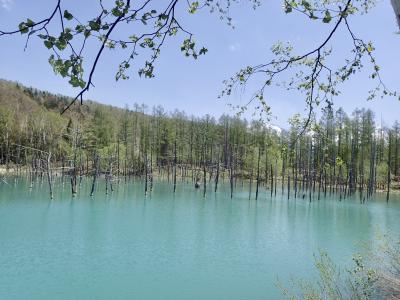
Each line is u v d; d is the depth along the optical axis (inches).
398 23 100.0
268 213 1686.8
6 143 3105.3
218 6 155.2
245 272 796.6
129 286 695.1
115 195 2123.5
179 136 3882.9
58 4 97.3
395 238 687.1
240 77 199.2
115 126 3769.7
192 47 141.6
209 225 1337.4
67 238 1042.7
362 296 436.8
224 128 3806.6
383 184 2965.1
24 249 911.7
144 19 115.0
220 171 3535.9
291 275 773.3
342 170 2659.9
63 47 100.3
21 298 622.5
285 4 148.2
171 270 798.5
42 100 4943.4
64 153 2864.2
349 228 1368.1
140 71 137.8
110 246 975.6
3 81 4832.7
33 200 1756.9
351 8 166.2
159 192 2383.1
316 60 191.8
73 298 631.8
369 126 2824.8
